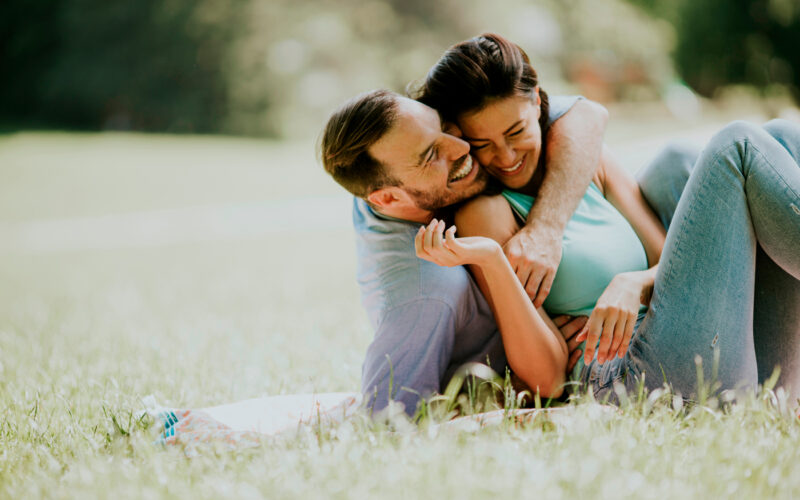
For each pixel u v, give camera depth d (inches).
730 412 106.7
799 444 90.4
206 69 1217.4
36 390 139.1
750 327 108.5
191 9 1219.2
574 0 1354.6
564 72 1363.2
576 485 80.1
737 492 80.7
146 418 114.7
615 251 116.9
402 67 1226.6
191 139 1138.7
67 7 1275.8
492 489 79.8
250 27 1206.9
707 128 887.1
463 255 103.7
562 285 115.5
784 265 106.2
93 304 305.4
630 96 1355.8
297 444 101.2
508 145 114.7
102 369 159.9
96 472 94.7
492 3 1286.9
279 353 169.3
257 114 1192.8
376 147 109.9
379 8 1256.2
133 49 1238.3
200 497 86.2
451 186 115.4
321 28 1206.9
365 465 90.0
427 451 87.4
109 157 959.6
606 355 108.1
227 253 488.4
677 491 79.5
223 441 105.6
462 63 111.7
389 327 113.3
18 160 940.0
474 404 115.6
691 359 107.0
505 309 108.5
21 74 1310.3
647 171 128.0
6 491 92.8
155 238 585.9
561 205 116.3
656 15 1375.5
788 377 115.6
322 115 1192.8
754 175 104.3
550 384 112.7
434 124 110.7
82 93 1251.8
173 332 213.6
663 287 109.0
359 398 116.6
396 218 118.8
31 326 238.7
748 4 1226.0
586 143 122.7
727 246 105.9
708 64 1299.2
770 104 1128.2
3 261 510.3
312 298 281.7
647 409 100.0
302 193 746.8
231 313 256.4
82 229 638.5
